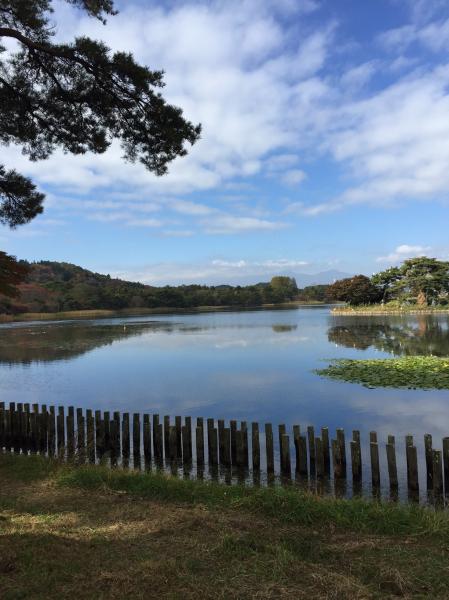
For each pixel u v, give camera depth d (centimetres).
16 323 8144
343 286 9956
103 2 919
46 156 1112
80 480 738
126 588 396
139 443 1286
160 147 1032
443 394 1775
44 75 991
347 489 1005
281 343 3969
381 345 3650
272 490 642
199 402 1847
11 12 930
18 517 583
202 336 4916
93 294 12625
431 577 409
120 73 926
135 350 3694
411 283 8681
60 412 1357
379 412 1582
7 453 991
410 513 567
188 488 689
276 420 1558
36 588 396
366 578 414
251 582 404
